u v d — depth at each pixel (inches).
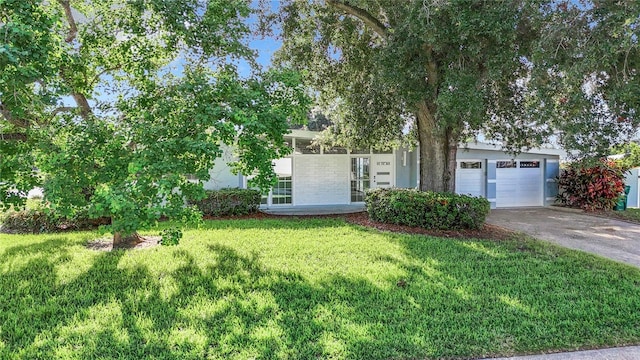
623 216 475.5
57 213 196.7
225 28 233.8
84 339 135.1
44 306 163.6
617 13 188.9
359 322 149.1
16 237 312.5
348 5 350.0
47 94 172.7
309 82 413.4
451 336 137.6
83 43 241.4
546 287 190.4
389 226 354.9
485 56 260.1
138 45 249.3
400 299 172.7
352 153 582.6
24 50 152.4
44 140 189.9
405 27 274.8
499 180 582.6
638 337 138.7
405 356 124.5
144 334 138.6
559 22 214.4
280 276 204.4
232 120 188.7
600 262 237.3
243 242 284.7
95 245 283.1
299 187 568.1
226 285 189.5
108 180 192.5
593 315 156.6
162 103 202.7
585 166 239.5
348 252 256.4
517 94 333.1
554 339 136.0
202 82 200.2
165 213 189.3
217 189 484.1
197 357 123.0
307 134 541.0
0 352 125.5
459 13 235.6
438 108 288.8
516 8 232.1
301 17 401.4
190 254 247.8
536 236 342.6
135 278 200.5
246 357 122.9
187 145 181.2
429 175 387.2
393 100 379.9
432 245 278.8
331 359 122.5
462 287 188.5
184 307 163.6
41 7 191.5
